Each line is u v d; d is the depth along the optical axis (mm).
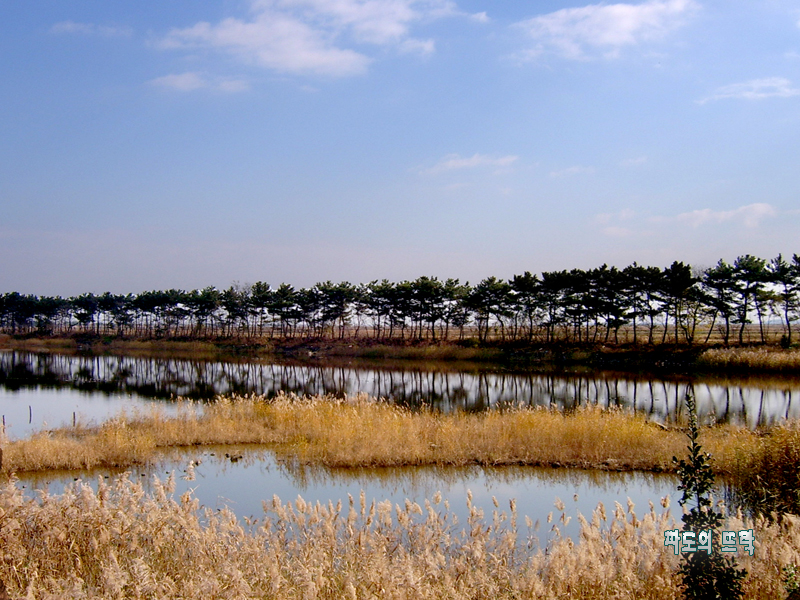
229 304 89312
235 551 7742
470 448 18016
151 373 51875
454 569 7391
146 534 8141
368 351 70500
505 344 67812
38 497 12930
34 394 36406
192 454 18672
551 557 7250
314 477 15969
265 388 40469
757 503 11797
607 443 17922
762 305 56531
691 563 6129
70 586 6832
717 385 40312
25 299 109688
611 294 60938
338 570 7777
